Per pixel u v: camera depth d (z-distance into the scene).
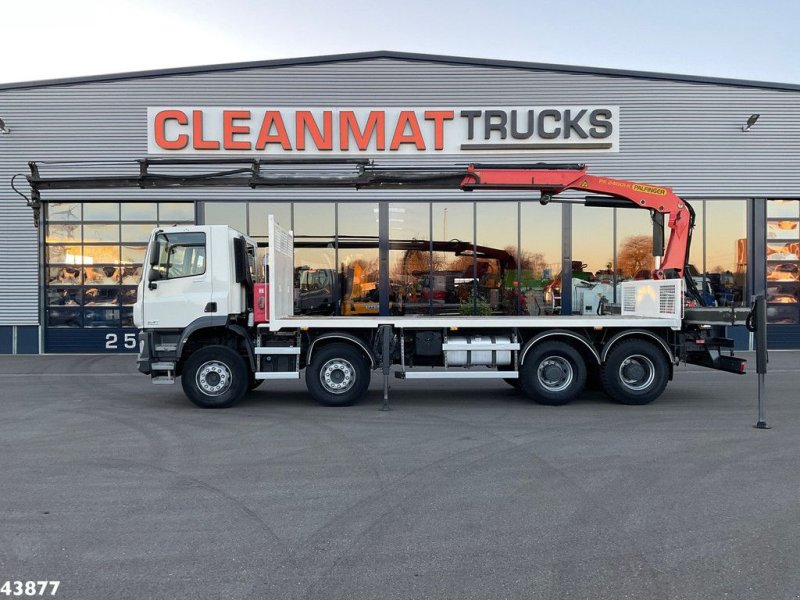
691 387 10.99
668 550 4.07
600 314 11.68
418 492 5.22
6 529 4.45
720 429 7.57
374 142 16.80
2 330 16.84
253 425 7.88
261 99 16.67
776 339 17.30
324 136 16.69
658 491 5.23
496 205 16.77
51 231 16.91
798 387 10.92
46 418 8.37
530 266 16.78
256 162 9.52
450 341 9.38
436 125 16.73
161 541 4.23
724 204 17.08
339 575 3.73
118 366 14.34
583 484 5.41
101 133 16.67
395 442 6.94
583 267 16.80
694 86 16.91
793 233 17.23
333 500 5.03
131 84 16.62
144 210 16.91
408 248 16.75
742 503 4.93
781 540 4.22
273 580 3.67
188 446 6.80
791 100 16.94
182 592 3.53
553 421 8.08
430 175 9.77
